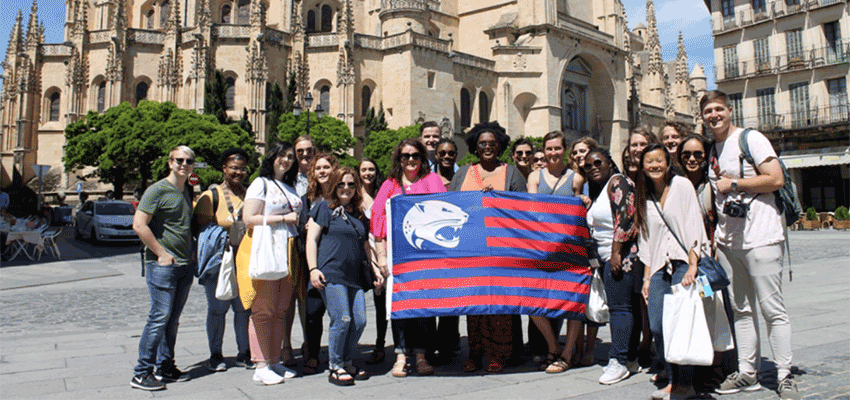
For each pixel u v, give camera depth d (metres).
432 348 9.56
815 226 52.31
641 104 90.12
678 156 8.45
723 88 61.78
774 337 7.47
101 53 62.38
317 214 8.50
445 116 62.62
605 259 8.43
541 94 70.75
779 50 57.34
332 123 50.00
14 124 71.69
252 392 7.83
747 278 7.83
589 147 9.59
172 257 8.26
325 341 11.73
